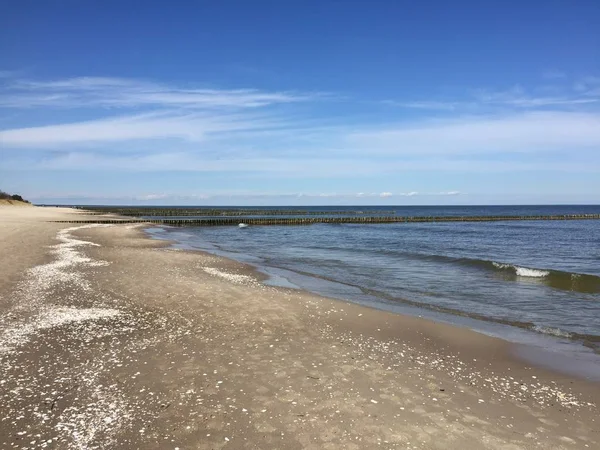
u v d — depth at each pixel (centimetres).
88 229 4316
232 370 728
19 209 8700
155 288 1407
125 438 505
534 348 954
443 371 784
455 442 525
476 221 9088
